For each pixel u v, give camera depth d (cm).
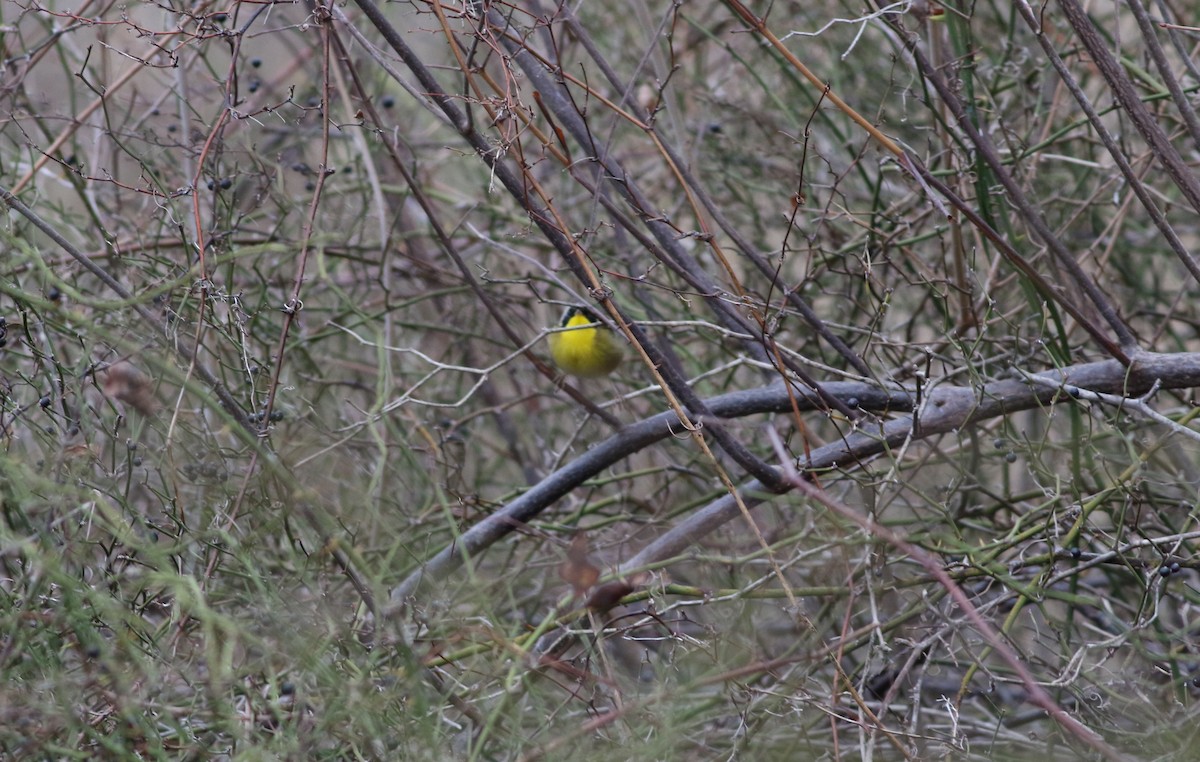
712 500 827
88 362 573
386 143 687
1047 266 819
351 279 1104
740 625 682
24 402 713
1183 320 935
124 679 464
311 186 892
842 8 1084
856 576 742
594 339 834
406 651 488
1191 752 597
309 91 1041
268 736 556
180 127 856
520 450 1099
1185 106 611
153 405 592
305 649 484
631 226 661
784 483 686
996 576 651
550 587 810
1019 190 654
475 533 712
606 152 693
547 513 898
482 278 696
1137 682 646
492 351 1070
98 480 612
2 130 789
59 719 479
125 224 911
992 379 705
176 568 591
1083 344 780
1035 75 944
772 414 869
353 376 1084
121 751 470
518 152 610
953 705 671
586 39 694
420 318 1134
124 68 901
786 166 1064
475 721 592
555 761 542
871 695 743
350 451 815
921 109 1082
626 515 853
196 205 582
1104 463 668
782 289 691
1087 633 777
